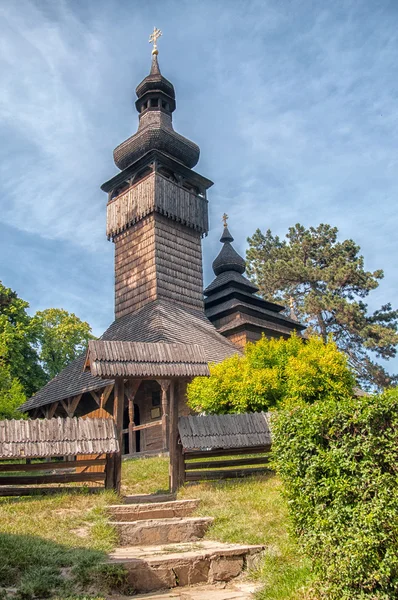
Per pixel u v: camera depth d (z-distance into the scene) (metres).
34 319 41.06
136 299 26.73
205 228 29.47
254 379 15.49
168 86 31.39
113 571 6.07
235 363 16.89
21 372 37.81
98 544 6.92
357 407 5.18
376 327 41.34
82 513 8.18
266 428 10.99
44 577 5.68
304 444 5.60
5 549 6.16
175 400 10.52
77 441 9.38
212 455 10.58
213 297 33.06
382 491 4.81
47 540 6.82
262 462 10.93
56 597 5.41
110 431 9.70
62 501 8.72
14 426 9.21
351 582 4.87
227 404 15.88
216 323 31.70
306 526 5.54
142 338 22.28
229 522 7.91
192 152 30.16
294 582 5.56
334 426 5.34
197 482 10.37
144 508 8.49
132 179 28.94
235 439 10.54
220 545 7.16
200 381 16.44
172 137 29.27
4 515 7.92
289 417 5.93
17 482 9.30
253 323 28.97
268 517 7.82
